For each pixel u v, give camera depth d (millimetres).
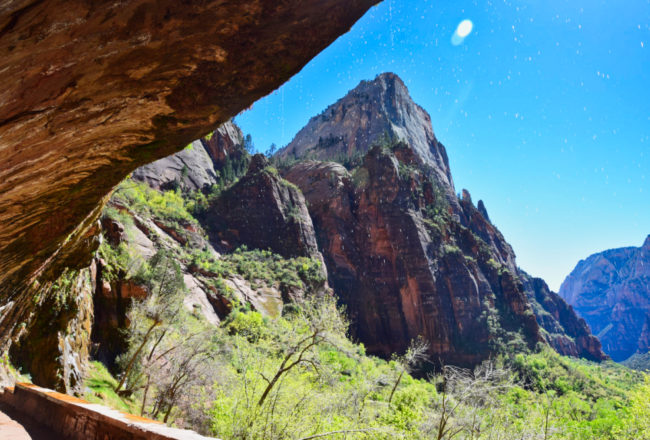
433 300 110062
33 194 3771
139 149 3701
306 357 13523
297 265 95500
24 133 2531
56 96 2342
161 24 2248
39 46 1919
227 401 12977
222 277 76375
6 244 4727
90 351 27641
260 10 2508
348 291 108500
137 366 28375
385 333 106750
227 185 119250
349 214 124062
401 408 15961
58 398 6453
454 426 15219
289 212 109250
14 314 10758
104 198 7168
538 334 118875
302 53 2930
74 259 13375
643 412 28266
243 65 2816
